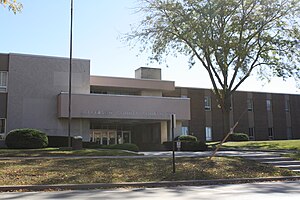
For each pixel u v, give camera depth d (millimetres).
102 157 19344
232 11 29516
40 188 12422
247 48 30875
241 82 32844
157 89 37906
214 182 14711
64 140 29734
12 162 16750
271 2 29938
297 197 10391
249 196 10625
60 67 32125
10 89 30344
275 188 12859
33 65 31328
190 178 14984
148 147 38250
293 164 19375
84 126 31875
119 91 38062
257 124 47219
